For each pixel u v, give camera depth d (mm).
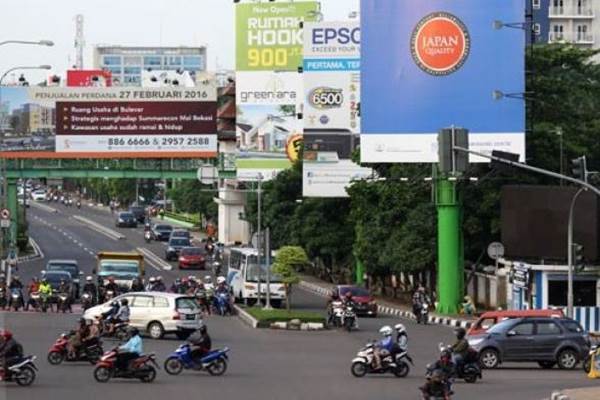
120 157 117000
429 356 52500
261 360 49125
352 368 43594
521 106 71188
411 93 71438
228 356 50562
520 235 69750
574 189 68062
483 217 78625
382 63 71625
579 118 86312
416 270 82688
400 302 93625
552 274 67750
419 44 71250
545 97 83688
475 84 71188
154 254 134875
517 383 42344
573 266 59656
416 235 80688
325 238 105500
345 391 38312
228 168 125188
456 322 69875
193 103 116812
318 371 44938
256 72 126750
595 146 86938
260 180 106312
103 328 55906
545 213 68875
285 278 72812
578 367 48656
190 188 189000
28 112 116312
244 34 126750
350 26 101375
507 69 71188
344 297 69500
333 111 101688
